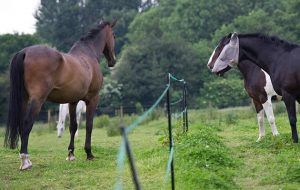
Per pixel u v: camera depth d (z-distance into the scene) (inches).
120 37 2728.8
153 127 803.4
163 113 991.0
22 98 329.7
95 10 2824.8
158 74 1734.7
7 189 286.5
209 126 589.3
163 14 2657.5
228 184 268.5
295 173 275.6
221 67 391.5
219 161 320.2
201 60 1844.2
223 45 394.6
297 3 1958.7
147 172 317.4
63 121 661.9
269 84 420.8
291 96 362.6
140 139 563.5
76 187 289.3
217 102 1565.0
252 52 383.9
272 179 276.8
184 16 2343.8
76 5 2741.1
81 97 374.0
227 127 625.3
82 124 909.2
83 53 392.2
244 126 609.6
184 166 305.3
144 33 2165.4
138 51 1814.7
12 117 326.0
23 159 344.8
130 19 2827.3
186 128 461.4
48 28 2741.1
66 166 360.5
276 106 845.2
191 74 1806.1
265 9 2252.7
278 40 373.4
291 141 383.2
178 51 1825.8
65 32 2706.7
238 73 1747.0
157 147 402.3
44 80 329.1
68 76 346.0
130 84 1716.3
